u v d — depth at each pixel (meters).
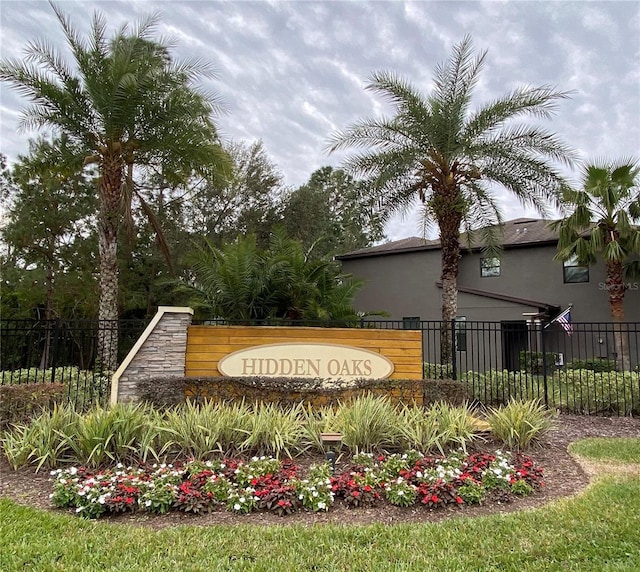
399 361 8.45
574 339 18.42
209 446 5.24
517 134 12.34
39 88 11.35
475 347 18.64
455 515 4.04
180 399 6.94
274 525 3.76
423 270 21.59
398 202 13.49
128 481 4.19
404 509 4.14
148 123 12.07
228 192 22.81
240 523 3.80
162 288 21.25
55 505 4.11
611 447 6.46
